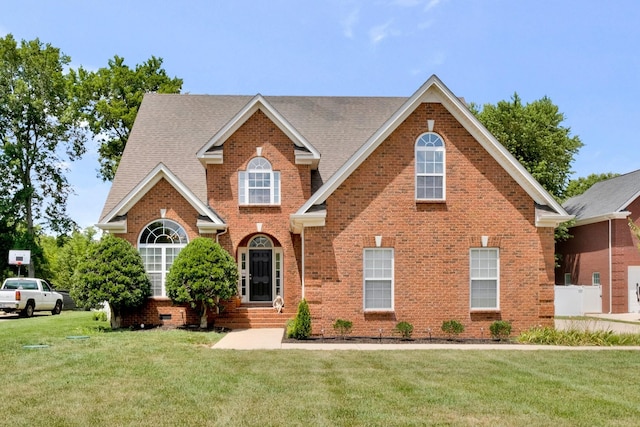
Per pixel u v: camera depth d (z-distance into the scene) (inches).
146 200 942.4
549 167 1802.4
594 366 564.7
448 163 807.1
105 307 1099.9
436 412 389.7
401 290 790.5
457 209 801.6
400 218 796.6
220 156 976.3
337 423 361.7
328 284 783.7
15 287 1254.9
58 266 2546.8
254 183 993.5
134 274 881.5
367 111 1182.3
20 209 1769.2
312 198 787.4
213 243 892.0
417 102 806.5
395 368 542.6
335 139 1109.7
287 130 984.3
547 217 792.9
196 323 932.0
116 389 443.8
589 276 1583.4
